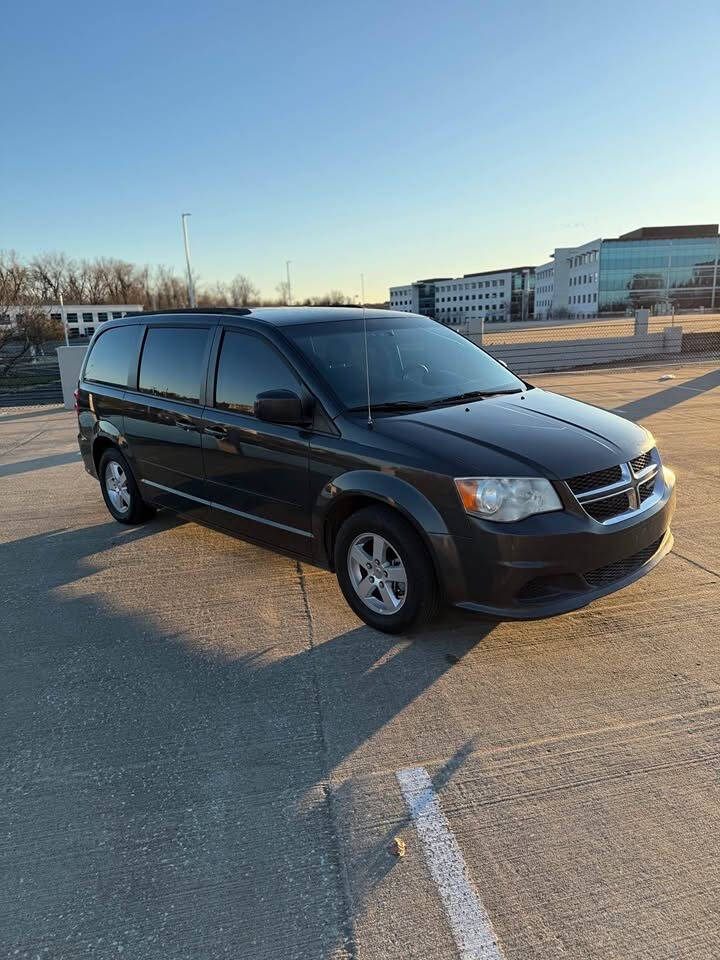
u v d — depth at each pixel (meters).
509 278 115.25
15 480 7.54
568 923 1.90
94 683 3.21
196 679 3.21
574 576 3.08
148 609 4.00
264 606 3.99
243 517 4.26
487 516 3.00
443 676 3.17
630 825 2.24
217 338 4.39
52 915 1.97
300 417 3.61
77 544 5.24
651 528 3.34
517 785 2.45
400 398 3.81
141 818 2.34
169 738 2.77
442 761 2.59
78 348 13.81
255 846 2.21
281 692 3.08
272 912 1.96
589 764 2.54
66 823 2.33
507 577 2.99
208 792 2.46
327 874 2.09
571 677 3.13
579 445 3.29
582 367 18.70
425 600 3.29
